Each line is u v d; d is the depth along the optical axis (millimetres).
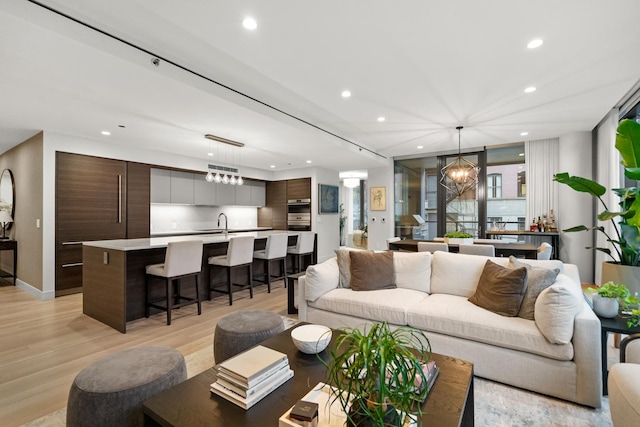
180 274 3344
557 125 4777
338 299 2725
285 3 2000
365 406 911
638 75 3037
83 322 3281
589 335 1802
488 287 2361
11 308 3770
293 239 5980
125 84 2732
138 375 1455
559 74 3029
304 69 2908
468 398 1484
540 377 1909
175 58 2658
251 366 1296
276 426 1074
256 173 7656
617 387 1294
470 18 2178
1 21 1836
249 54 2631
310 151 5602
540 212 5754
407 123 4652
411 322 2373
